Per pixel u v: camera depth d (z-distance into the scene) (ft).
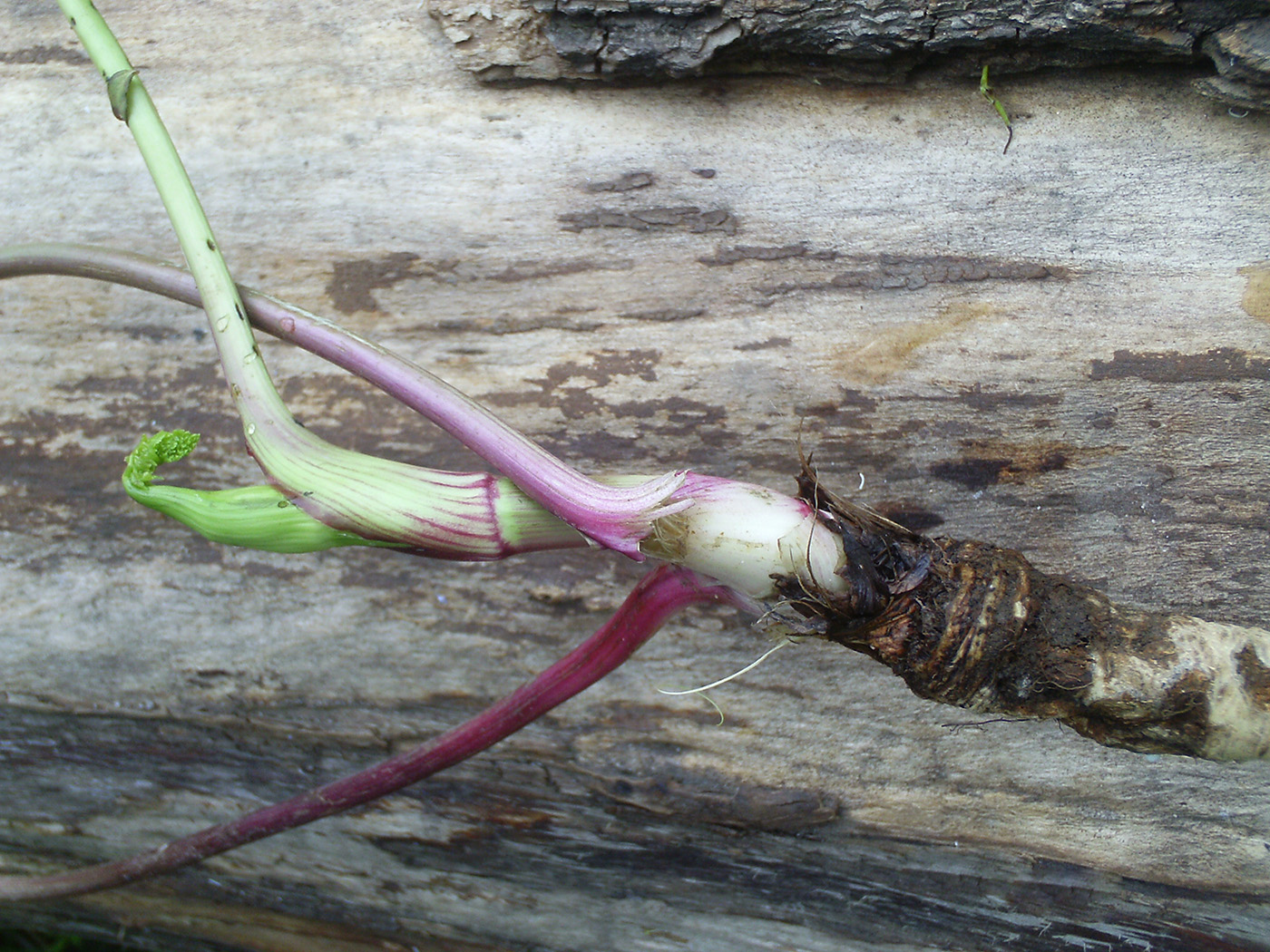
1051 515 0.70
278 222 0.77
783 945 0.79
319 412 0.75
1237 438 0.69
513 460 0.53
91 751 0.81
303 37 0.78
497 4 0.70
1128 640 0.56
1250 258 0.69
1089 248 0.71
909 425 0.71
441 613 0.75
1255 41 0.63
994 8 0.65
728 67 0.72
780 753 0.73
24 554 0.78
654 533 0.55
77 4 0.58
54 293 0.78
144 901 0.90
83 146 0.79
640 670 0.74
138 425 0.77
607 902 0.80
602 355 0.74
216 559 0.76
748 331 0.73
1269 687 0.54
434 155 0.76
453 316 0.75
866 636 0.56
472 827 0.78
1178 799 0.70
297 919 0.89
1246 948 0.71
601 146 0.75
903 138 0.73
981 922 0.75
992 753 0.72
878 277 0.72
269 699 0.77
